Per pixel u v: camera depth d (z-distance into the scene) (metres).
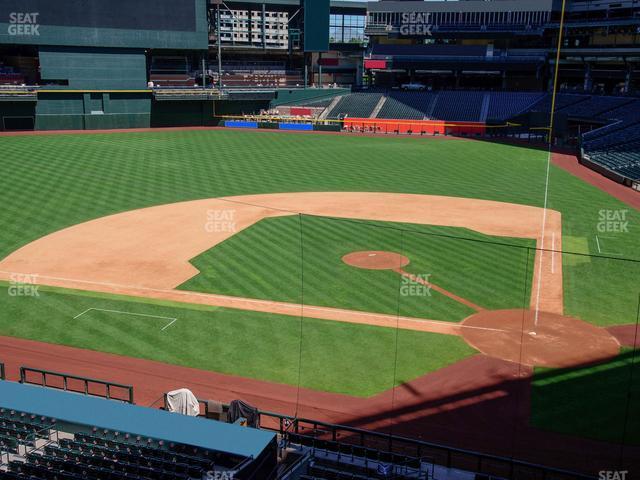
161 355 19.02
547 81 89.88
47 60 66.94
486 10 84.88
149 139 63.69
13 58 73.69
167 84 80.31
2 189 39.38
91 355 18.98
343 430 14.73
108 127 71.88
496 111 78.56
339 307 22.47
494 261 27.27
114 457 12.26
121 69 70.81
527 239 30.75
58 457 12.42
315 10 82.44
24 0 64.31
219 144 61.81
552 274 25.67
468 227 32.94
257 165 51.12
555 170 50.41
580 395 16.55
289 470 12.49
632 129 59.41
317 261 27.30
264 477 12.08
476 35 86.19
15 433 12.99
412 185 44.19
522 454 14.14
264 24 86.69
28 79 74.25
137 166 48.88
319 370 18.09
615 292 23.67
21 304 22.56
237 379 17.64
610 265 26.77
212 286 24.48
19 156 50.53
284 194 40.78
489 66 85.94
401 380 17.47
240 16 94.31
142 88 72.50
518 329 20.52
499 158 56.19
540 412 15.80
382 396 16.70
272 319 21.52
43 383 16.20
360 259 27.59
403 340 19.86
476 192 41.88
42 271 25.95
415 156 56.94
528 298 23.14
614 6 77.94
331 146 62.59
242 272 26.00
